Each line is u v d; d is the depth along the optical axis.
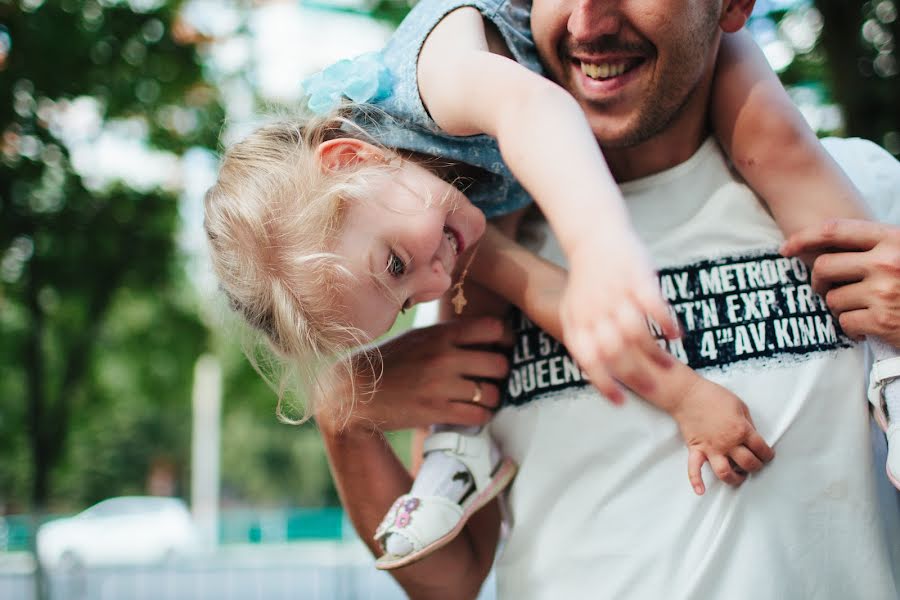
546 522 1.78
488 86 1.47
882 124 5.62
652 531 1.69
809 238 1.65
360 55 1.79
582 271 1.15
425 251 1.66
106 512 17.61
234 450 36.72
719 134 1.81
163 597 10.15
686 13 1.57
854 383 1.73
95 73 8.07
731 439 1.62
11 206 8.27
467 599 2.10
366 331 1.71
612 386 1.08
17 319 11.02
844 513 1.68
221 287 1.87
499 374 1.86
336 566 10.23
